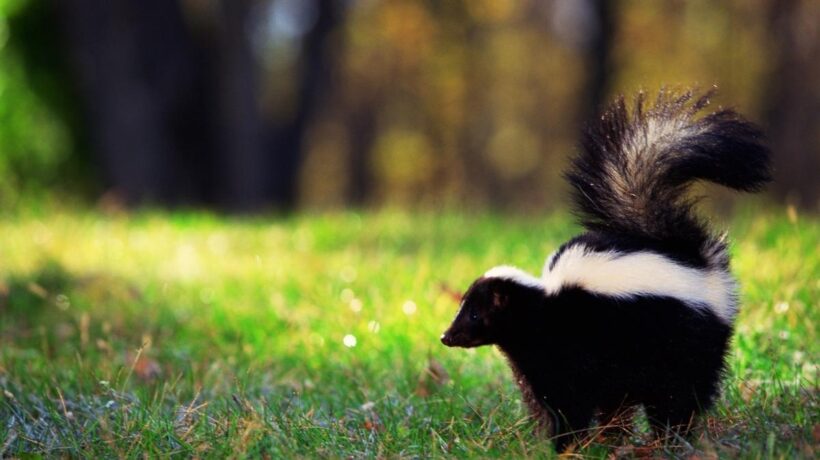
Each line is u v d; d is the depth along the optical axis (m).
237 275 14.51
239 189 29.78
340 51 34.97
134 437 7.41
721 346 7.33
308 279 13.85
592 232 7.83
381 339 10.62
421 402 8.44
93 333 11.37
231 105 29.53
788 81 34.72
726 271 7.53
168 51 28.73
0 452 7.32
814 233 12.27
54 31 28.06
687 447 6.91
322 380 9.55
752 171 7.57
